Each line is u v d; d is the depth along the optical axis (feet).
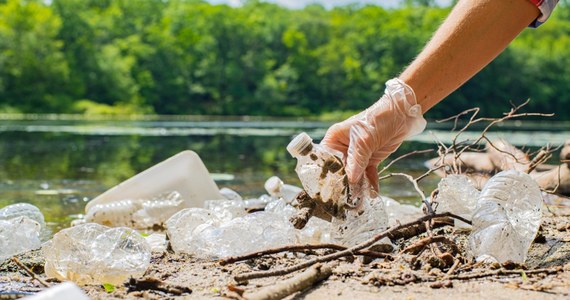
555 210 5.80
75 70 104.53
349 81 117.08
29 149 16.67
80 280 3.97
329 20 143.02
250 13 144.56
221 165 11.76
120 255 4.04
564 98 114.83
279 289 3.46
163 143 19.98
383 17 142.20
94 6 134.00
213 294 3.66
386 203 5.43
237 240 4.39
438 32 4.21
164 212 5.74
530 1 4.05
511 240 4.03
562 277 3.77
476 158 6.88
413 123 4.22
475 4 4.11
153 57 113.70
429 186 8.18
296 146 4.17
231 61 118.62
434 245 4.12
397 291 3.58
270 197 6.08
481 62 4.16
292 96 116.67
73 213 6.46
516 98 111.75
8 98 96.37
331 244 4.07
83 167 11.50
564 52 118.83
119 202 5.78
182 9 135.33
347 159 4.25
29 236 4.74
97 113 98.27
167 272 4.06
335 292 3.56
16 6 100.48
